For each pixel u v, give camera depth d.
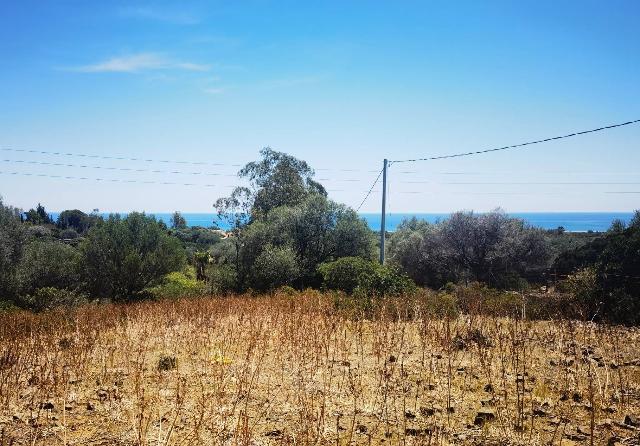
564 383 6.53
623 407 5.49
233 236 34.78
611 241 15.37
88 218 76.19
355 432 4.92
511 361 7.77
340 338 10.11
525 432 4.86
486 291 16.95
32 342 9.93
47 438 4.85
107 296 27.39
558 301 13.33
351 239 32.06
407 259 31.73
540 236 28.69
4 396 6.25
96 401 6.04
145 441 4.65
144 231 28.75
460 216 29.52
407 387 6.53
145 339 10.31
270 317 12.49
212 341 9.99
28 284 25.20
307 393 6.18
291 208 33.75
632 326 11.66
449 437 4.76
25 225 27.30
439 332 9.60
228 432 4.89
